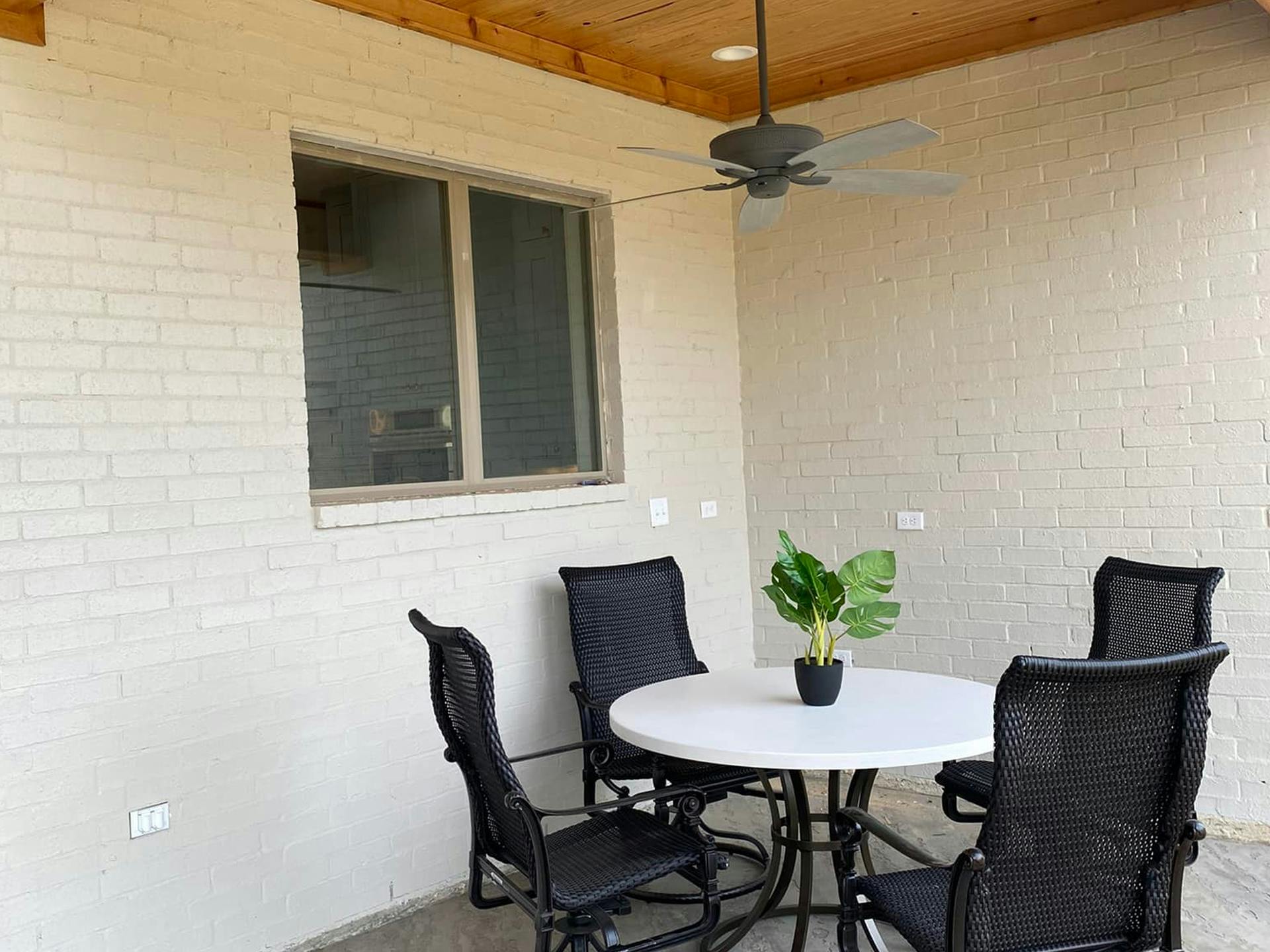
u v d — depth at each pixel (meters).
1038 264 3.94
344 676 3.14
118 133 2.65
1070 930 1.92
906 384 4.28
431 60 3.45
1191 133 3.61
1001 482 4.06
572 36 3.80
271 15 3.00
